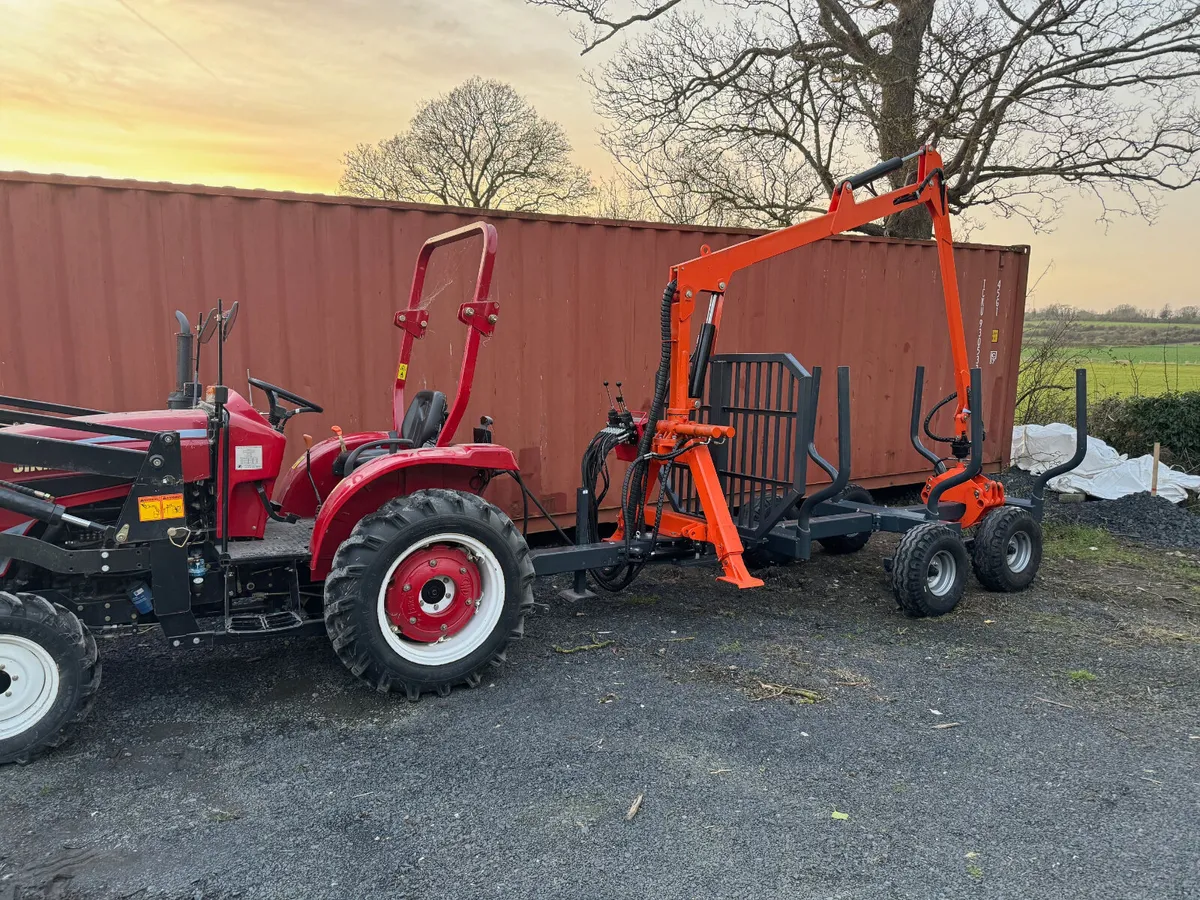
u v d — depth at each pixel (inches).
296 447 192.4
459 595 131.3
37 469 119.7
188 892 82.4
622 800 100.1
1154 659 151.9
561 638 160.1
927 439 299.7
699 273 161.0
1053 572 215.3
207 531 121.7
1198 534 255.3
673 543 178.2
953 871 86.6
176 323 178.7
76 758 110.3
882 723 122.7
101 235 170.2
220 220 179.6
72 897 81.5
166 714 124.6
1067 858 89.0
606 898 81.8
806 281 260.8
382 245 196.2
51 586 119.6
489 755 111.5
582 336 223.8
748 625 169.2
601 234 223.0
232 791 102.2
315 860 87.9
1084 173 389.7
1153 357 434.0
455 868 86.5
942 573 177.9
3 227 162.6
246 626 124.0
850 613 178.4
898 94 389.1
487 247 130.1
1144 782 105.8
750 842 91.4
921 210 414.9
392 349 200.1
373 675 125.0
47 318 167.8
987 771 108.3
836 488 162.7
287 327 188.5
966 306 302.4
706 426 158.7
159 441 113.5
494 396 212.5
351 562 121.0
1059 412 424.8
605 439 170.2
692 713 125.4
